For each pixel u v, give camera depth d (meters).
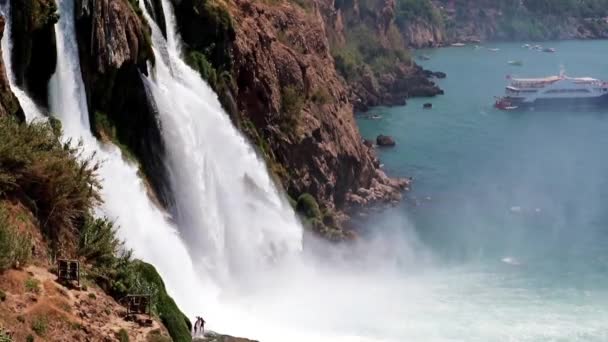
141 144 61.88
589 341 64.56
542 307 71.56
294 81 96.69
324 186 95.06
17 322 36.47
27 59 51.75
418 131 144.75
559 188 112.06
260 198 77.06
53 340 37.09
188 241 63.81
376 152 128.25
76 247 43.81
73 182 44.66
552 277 79.75
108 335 39.12
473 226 96.06
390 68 192.50
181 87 70.88
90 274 42.66
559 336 65.31
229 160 73.38
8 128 43.22
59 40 54.94
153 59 65.19
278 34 102.56
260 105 88.69
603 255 86.62
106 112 59.62
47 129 46.69
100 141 57.25
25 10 51.09
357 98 164.12
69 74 55.44
